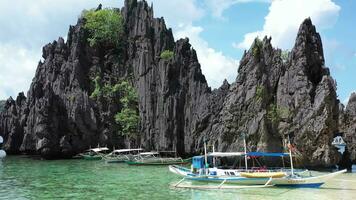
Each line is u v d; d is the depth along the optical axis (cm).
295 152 8238
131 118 12725
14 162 11144
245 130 8662
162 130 12256
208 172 6794
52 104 12425
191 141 11806
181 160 10494
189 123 12156
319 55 9000
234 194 5525
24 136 13875
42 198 5328
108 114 13062
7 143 14362
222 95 11275
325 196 5325
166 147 12044
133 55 14138
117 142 12962
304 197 5262
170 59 12875
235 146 8706
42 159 12188
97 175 7881
